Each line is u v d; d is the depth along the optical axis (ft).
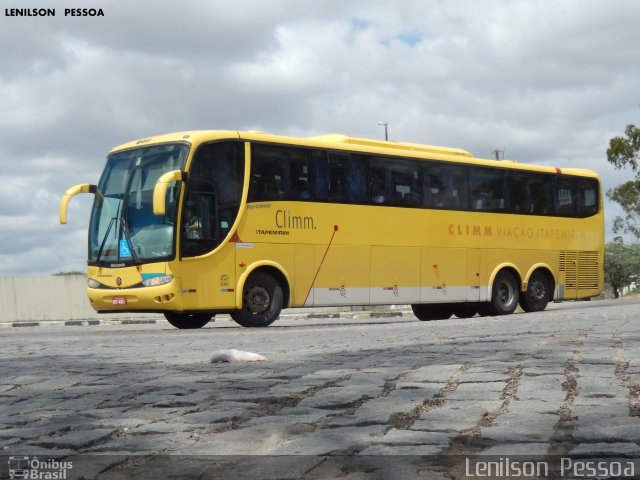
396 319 104.12
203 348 43.39
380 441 17.20
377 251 73.97
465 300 80.18
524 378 25.57
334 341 45.21
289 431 18.71
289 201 68.85
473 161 81.87
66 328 104.32
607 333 41.32
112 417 21.15
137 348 44.45
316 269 70.13
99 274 66.33
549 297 87.45
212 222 64.64
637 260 246.47
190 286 63.46
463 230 80.28
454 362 30.48
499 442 16.92
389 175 75.36
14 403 24.41
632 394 22.13
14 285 130.11
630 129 205.36
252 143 67.15
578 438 16.85
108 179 67.62
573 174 90.33
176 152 64.23
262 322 67.26
